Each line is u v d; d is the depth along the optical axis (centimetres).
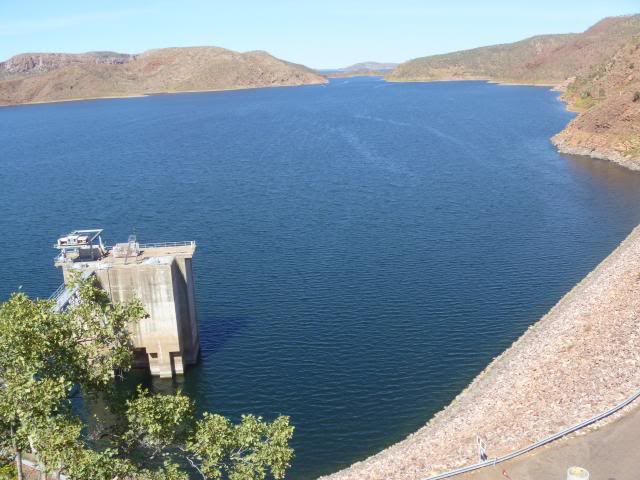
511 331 6912
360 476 4472
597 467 3697
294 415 5569
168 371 6419
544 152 17938
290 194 13562
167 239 10581
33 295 8262
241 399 5862
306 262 9181
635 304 6131
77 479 2606
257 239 10369
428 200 12700
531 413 4656
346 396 5806
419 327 7050
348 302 7750
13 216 12425
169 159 18750
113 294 6269
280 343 6825
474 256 9294
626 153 15975
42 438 2638
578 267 8788
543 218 11300
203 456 3966
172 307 6278
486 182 14238
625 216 11338
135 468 3008
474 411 5134
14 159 19912
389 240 10119
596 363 5188
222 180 15300
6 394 2734
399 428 5319
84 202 13450
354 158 17762
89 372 3175
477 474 3750
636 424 4062
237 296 8044
